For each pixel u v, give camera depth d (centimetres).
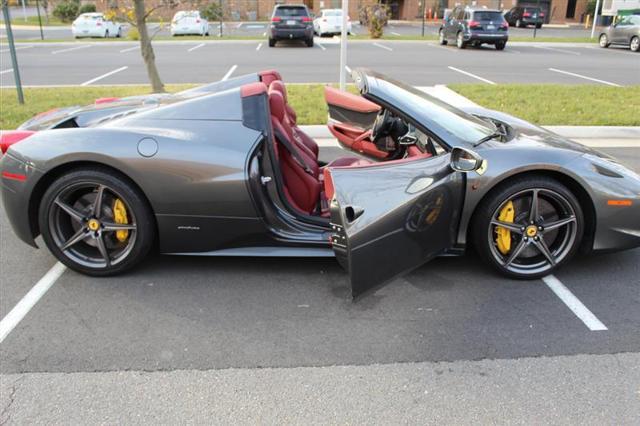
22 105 813
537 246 330
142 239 329
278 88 370
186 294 323
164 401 234
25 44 2131
